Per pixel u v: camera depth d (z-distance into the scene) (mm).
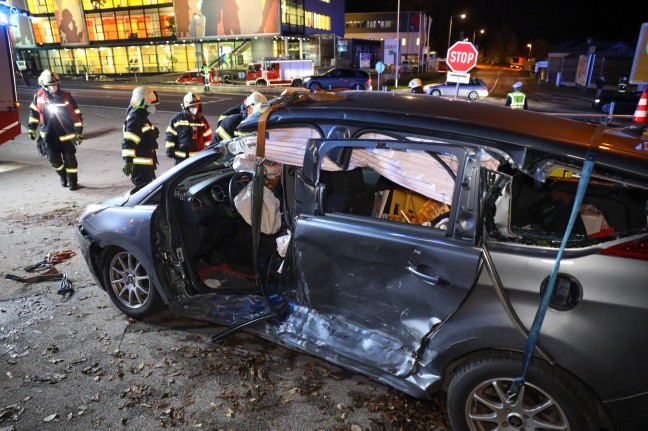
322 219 2623
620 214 2676
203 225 3611
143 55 46688
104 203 3750
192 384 2930
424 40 62438
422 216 2689
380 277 2465
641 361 1855
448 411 2355
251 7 39938
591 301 1917
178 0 42250
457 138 2305
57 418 2666
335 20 51969
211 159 3383
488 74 60594
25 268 4574
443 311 2250
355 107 2637
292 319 2939
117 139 12445
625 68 31625
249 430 2559
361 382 2922
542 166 2121
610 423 2020
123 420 2641
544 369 2027
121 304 3732
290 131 2812
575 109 21906
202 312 3311
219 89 29688
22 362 3174
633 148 2109
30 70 50469
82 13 46656
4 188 7625
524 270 2043
